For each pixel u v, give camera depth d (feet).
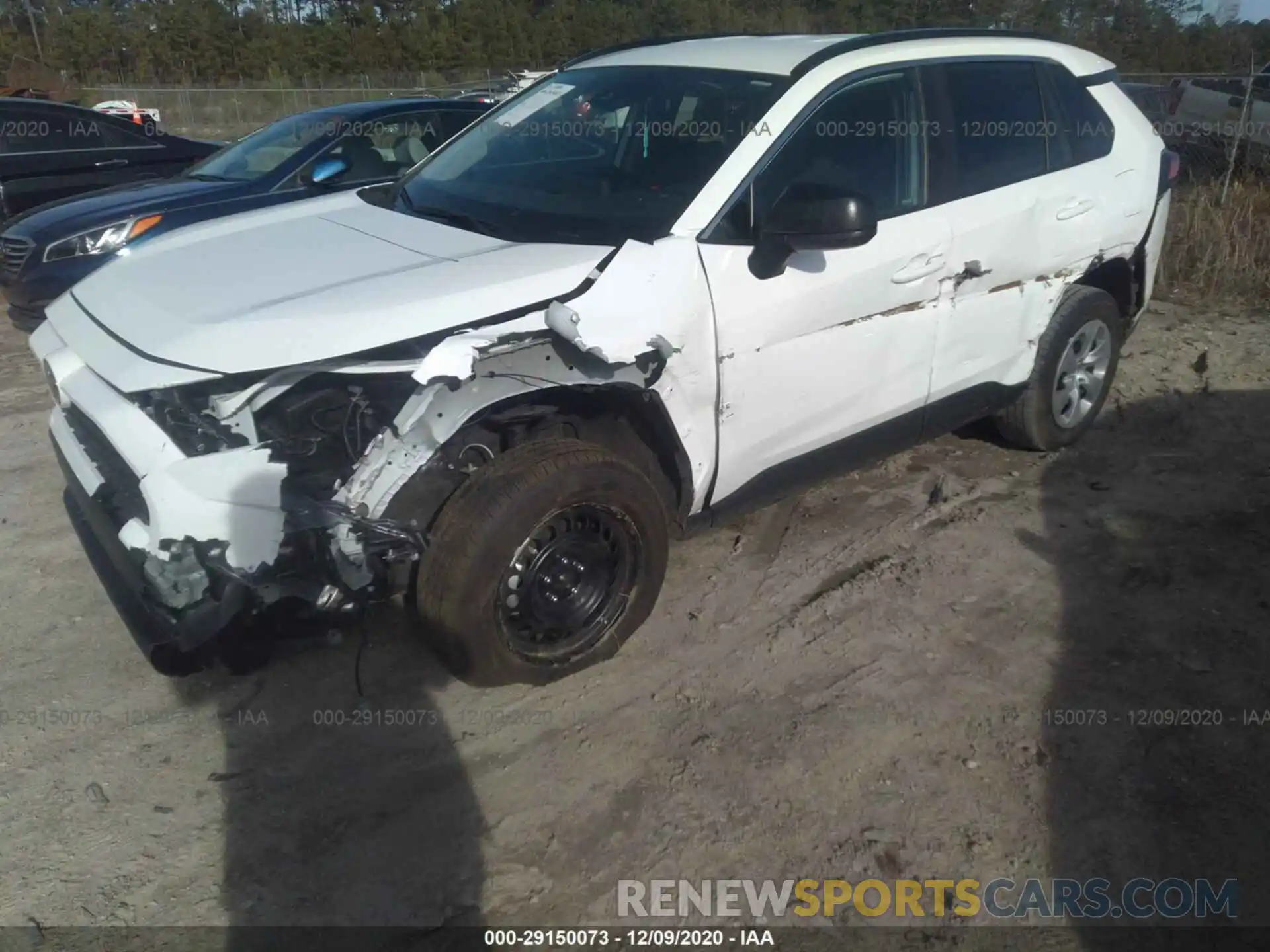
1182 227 27.04
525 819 9.29
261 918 8.32
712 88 12.16
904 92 12.75
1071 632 11.87
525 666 10.48
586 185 11.76
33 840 9.04
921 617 12.14
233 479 8.71
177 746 10.14
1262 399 18.49
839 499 14.96
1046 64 14.79
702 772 9.81
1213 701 10.72
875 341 12.38
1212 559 13.30
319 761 9.96
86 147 29.58
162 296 10.18
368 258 10.74
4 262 21.77
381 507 9.26
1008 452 16.57
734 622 12.06
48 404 19.04
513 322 9.52
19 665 11.31
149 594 9.29
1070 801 9.46
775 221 10.46
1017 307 14.28
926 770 9.83
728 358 10.92
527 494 9.68
